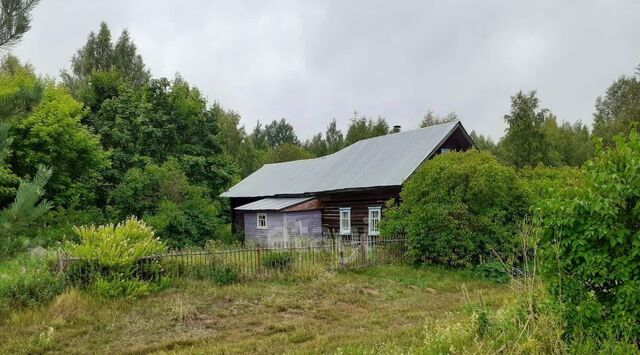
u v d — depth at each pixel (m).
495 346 5.77
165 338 8.70
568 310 5.52
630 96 36.44
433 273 15.05
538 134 29.94
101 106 33.03
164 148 35.03
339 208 25.59
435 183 16.22
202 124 37.69
